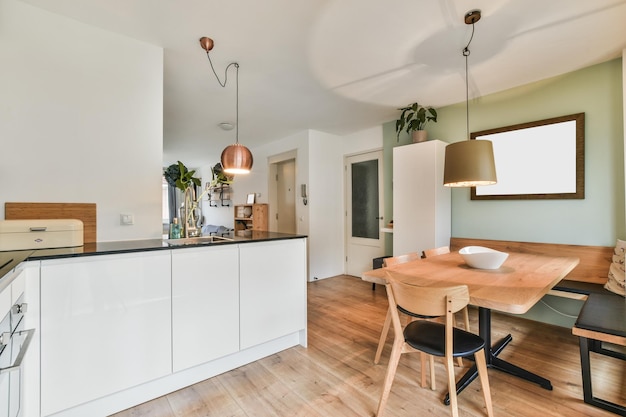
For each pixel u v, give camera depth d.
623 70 2.34
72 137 1.95
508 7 1.81
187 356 1.85
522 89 3.01
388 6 1.80
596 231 2.60
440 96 3.28
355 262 4.94
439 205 3.35
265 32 2.06
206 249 1.93
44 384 1.41
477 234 3.36
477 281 1.68
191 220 2.69
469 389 1.84
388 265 2.17
